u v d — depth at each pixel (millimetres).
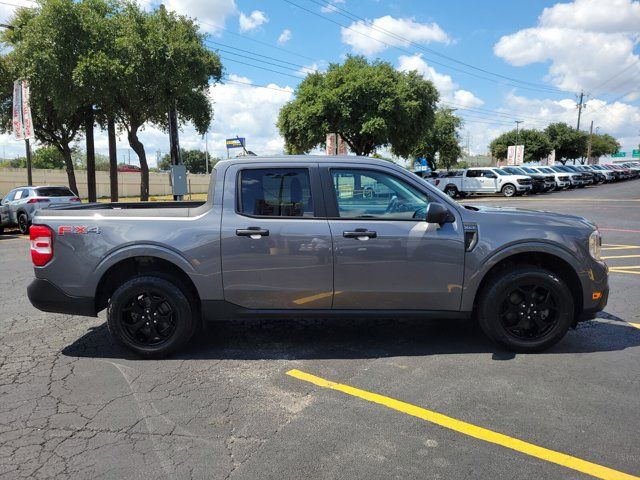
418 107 31094
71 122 23859
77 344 4871
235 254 4238
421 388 3754
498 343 4430
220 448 2969
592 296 4336
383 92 29516
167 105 19234
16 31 21000
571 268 4316
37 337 5102
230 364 4293
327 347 4691
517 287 4305
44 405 3553
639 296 6504
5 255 11445
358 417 3322
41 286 4344
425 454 2873
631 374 3969
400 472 2703
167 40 18375
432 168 52844
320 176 4344
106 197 45531
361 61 32281
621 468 2721
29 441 3074
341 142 31281
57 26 17359
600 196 27672
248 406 3504
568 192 32969
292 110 32688
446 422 3238
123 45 17344
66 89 17797
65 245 4293
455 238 4238
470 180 32531
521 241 4230
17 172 39969
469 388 3738
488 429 3141
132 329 4402
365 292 4277
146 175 22562
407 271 4246
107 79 17516
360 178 4363
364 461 2811
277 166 4375
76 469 2779
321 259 4230
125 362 4371
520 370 4066
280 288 4273
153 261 4488
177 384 3889
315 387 3805
